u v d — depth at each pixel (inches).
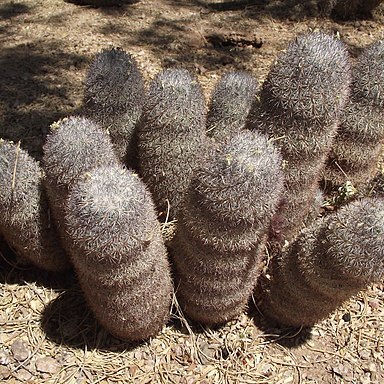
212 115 116.3
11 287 101.3
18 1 240.1
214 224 75.3
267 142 75.2
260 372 92.2
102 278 75.8
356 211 76.3
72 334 94.7
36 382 88.1
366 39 215.9
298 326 98.1
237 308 91.7
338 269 78.7
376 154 114.7
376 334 101.0
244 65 191.6
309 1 235.6
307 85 79.0
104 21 221.5
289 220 95.5
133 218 70.7
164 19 225.6
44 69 182.5
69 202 73.3
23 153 91.3
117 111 102.4
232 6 242.5
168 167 101.3
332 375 93.4
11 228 92.2
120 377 89.5
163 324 92.9
